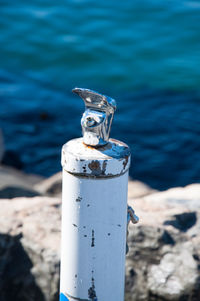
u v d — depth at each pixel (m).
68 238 2.36
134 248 3.24
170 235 3.26
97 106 2.20
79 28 14.87
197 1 16.22
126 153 2.23
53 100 11.36
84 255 2.35
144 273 3.20
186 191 3.93
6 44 14.20
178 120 10.43
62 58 13.54
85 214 2.26
